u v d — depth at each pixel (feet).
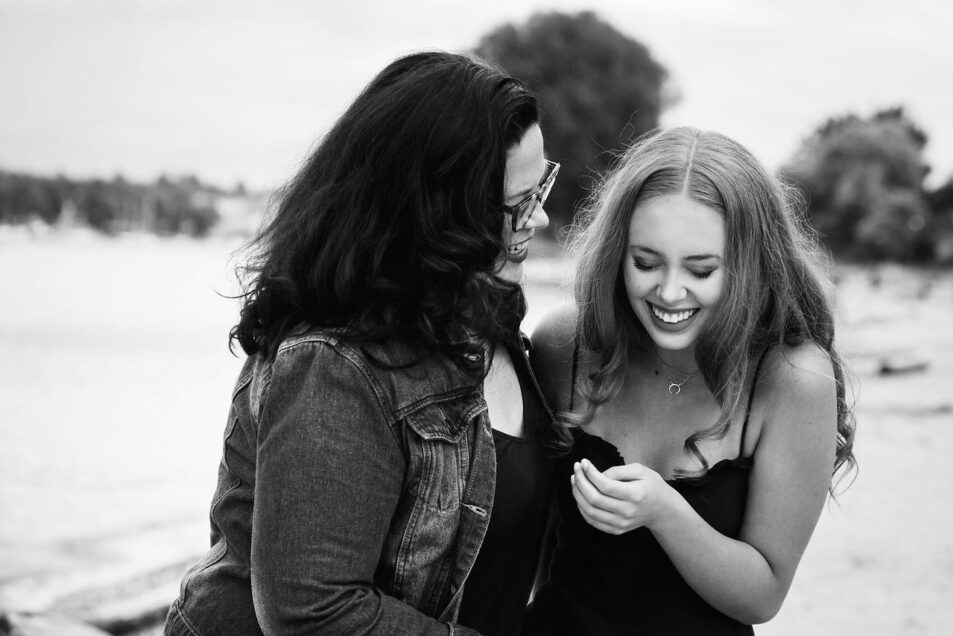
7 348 48.57
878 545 18.17
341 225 5.57
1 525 19.13
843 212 187.93
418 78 5.70
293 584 5.11
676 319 6.28
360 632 5.17
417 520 5.64
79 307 70.08
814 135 204.74
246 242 6.33
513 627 6.49
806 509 6.46
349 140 5.66
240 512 5.87
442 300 5.58
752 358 6.57
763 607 6.44
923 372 41.93
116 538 18.35
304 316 5.66
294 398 5.40
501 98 5.75
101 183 172.45
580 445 6.88
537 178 6.02
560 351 7.31
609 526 5.90
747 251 6.14
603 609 6.82
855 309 81.46
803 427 6.37
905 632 14.07
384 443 5.46
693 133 6.36
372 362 5.47
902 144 191.72
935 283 133.49
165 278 98.17
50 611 13.71
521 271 6.53
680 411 6.88
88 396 36.37
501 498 6.13
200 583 5.89
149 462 25.90
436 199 5.56
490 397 6.37
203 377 41.57
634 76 188.14
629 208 6.29
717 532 6.28
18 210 166.71
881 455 25.94
